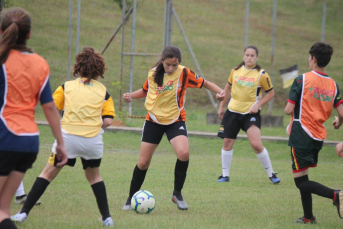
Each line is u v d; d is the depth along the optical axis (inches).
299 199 911.7
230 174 1219.9
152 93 765.9
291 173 1273.4
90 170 654.5
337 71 3267.7
